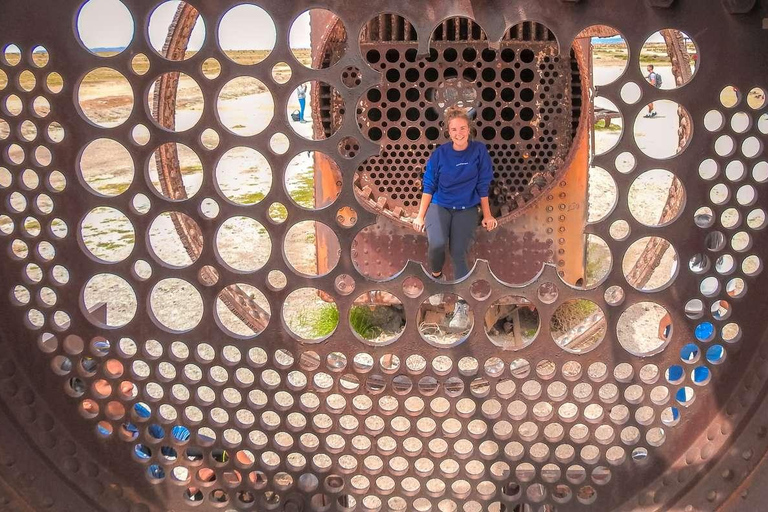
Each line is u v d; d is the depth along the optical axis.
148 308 1.88
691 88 1.67
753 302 1.82
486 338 1.89
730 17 1.62
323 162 4.21
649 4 1.61
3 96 1.70
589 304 5.05
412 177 4.25
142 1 1.63
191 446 2.00
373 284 1.84
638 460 1.99
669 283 1.82
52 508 1.92
